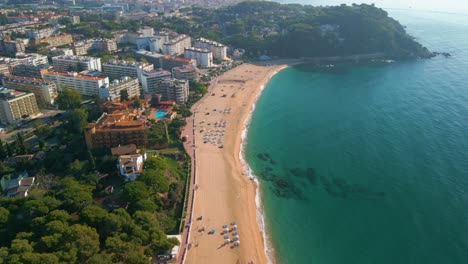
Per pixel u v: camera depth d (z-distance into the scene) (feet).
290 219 575.38
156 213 539.29
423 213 583.58
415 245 520.42
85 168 636.89
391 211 592.19
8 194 583.58
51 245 425.69
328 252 511.40
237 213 573.74
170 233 518.37
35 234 458.50
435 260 492.95
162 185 573.33
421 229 549.95
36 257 388.78
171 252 467.93
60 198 544.62
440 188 643.86
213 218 557.74
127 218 486.38
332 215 586.04
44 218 474.90
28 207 499.92
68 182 569.23
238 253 493.77
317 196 635.25
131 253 422.82
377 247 519.19
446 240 527.40
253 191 640.99
